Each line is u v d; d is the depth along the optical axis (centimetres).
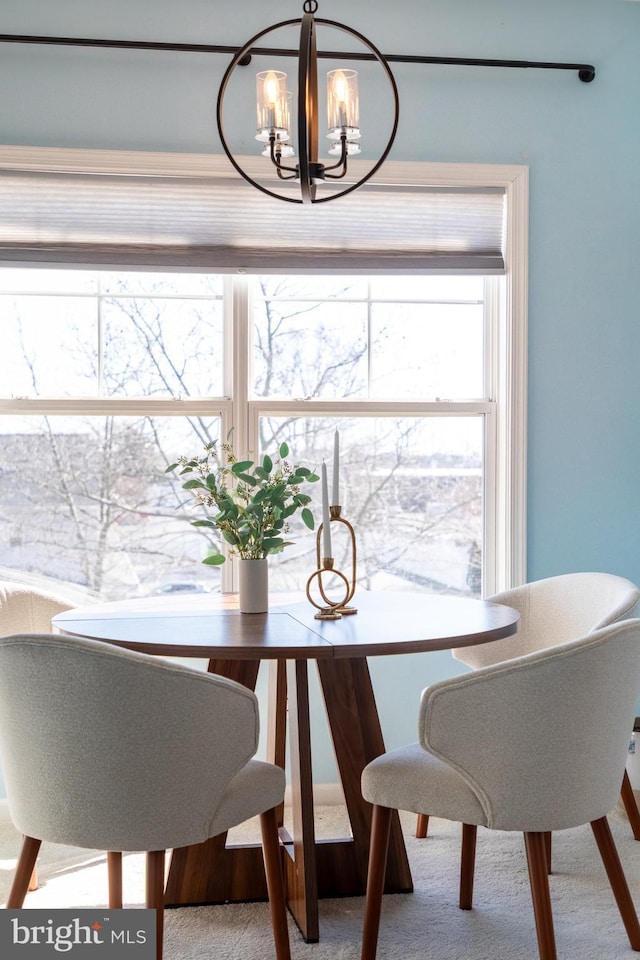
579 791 200
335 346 365
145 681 181
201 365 358
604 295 369
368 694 269
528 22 366
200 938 239
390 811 217
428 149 358
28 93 337
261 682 348
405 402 365
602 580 280
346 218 354
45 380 350
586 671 195
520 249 361
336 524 365
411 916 252
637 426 371
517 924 246
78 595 351
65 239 339
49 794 188
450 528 371
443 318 371
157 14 343
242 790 204
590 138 369
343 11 354
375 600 291
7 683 188
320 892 265
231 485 352
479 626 238
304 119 211
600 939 236
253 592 263
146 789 185
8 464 348
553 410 366
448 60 354
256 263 347
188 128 345
